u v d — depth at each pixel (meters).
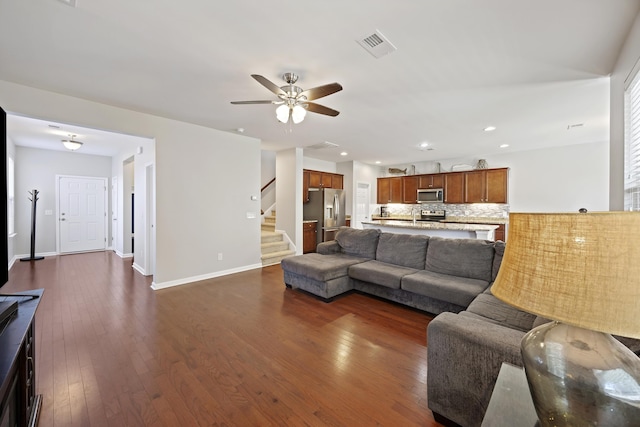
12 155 5.27
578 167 5.41
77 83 2.73
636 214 0.62
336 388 1.85
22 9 1.68
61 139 5.10
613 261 0.63
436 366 1.55
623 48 2.05
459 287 2.71
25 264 5.29
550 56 2.21
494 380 1.35
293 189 6.00
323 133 4.65
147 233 4.50
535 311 0.70
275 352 2.29
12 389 1.23
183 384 1.88
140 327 2.72
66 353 2.24
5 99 2.69
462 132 4.50
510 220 0.86
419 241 3.54
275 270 5.05
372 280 3.37
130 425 1.54
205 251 4.43
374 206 8.44
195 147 4.25
